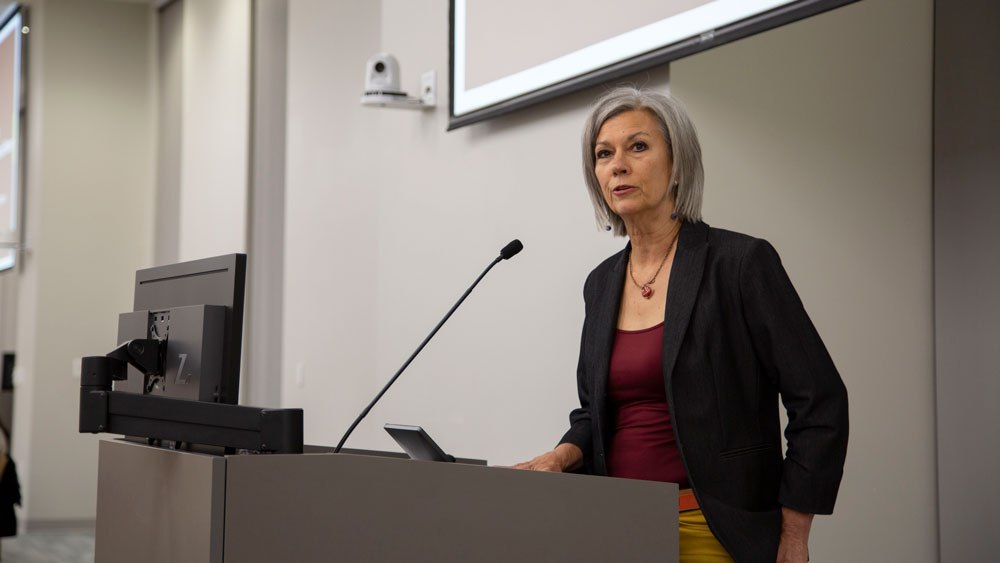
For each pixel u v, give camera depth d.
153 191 8.08
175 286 1.99
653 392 1.86
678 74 2.79
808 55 2.93
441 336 3.77
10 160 8.31
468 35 3.64
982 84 2.82
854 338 2.88
